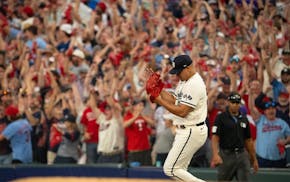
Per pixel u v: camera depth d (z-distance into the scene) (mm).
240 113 29656
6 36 51344
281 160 33344
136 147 35375
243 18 45844
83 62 43438
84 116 36812
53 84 40719
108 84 40000
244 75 38062
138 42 44062
